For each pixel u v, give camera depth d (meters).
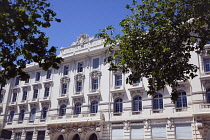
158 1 18.52
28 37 15.87
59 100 41.25
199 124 27.25
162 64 17.91
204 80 29.39
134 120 32.91
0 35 14.81
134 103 34.31
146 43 18.12
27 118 44.03
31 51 15.78
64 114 40.16
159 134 30.59
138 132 32.25
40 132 41.59
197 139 27.67
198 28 17.47
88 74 40.12
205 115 27.64
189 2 17.05
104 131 34.66
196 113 27.56
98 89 37.88
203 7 16.05
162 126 30.77
